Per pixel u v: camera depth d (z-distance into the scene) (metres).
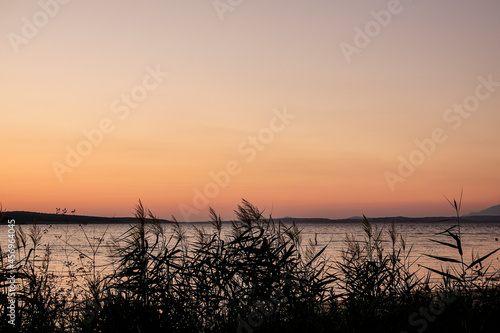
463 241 63.56
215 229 6.39
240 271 5.98
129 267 5.88
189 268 5.97
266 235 6.56
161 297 5.71
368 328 5.44
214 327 5.51
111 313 5.32
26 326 5.24
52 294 5.91
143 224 6.04
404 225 181.12
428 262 21.59
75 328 5.36
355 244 7.33
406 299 6.18
